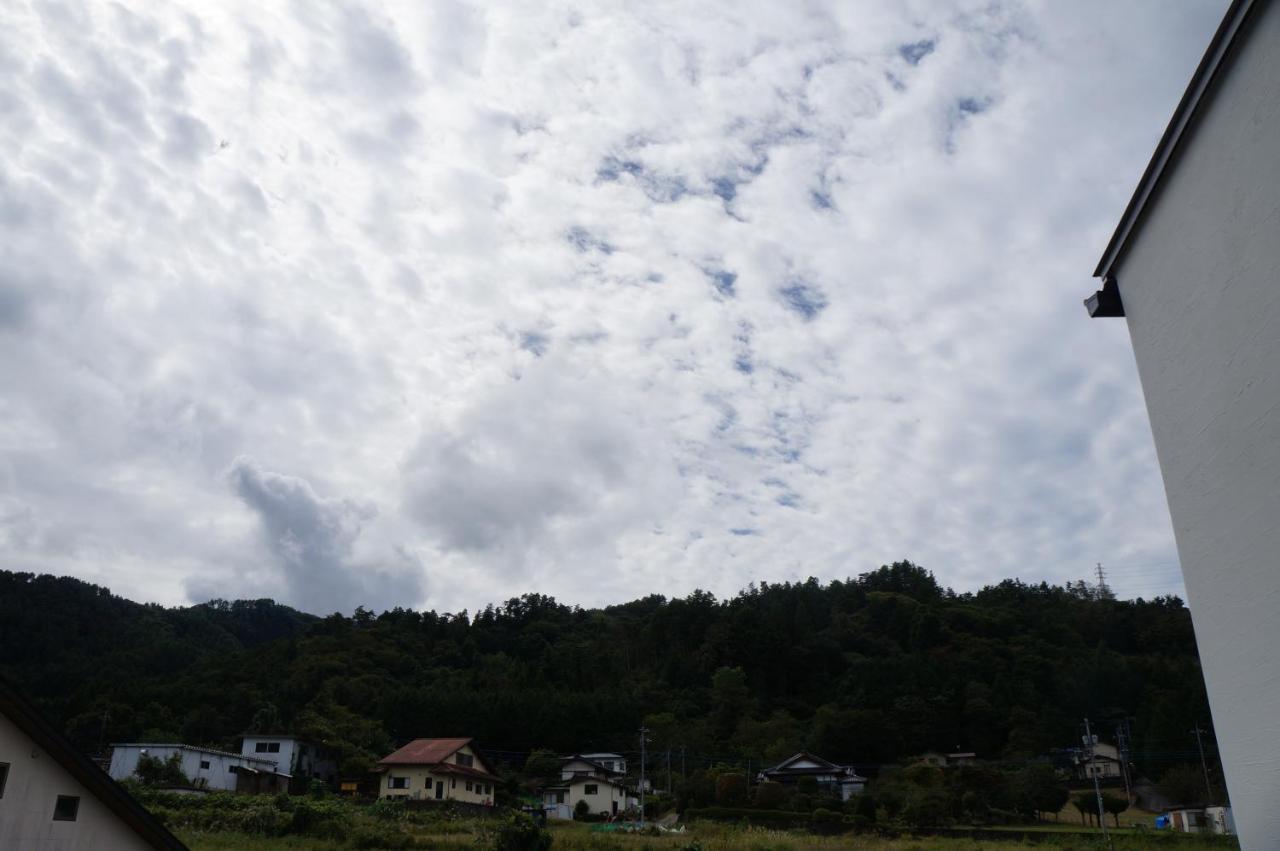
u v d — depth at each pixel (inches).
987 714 2437.3
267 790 1713.8
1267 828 234.7
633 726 2731.3
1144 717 2223.2
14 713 461.4
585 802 1990.7
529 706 2640.3
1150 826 1721.2
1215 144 253.6
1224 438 252.1
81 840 483.2
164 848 510.3
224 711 2374.5
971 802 1822.1
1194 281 266.5
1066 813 1921.8
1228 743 252.8
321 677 2723.9
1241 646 245.8
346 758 2028.8
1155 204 288.5
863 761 2381.9
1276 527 229.5
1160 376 287.4
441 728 2539.4
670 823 1760.6
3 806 454.0
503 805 1857.8
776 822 1708.9
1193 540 269.3
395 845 1103.0
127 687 2480.3
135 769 1560.0
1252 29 235.9
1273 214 228.2
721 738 2632.9
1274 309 228.7
